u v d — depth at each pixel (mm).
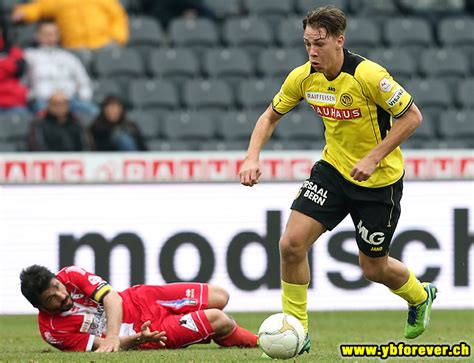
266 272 41844
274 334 23453
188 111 54812
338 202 24438
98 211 41781
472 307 42188
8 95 52375
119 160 41969
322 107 24062
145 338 26188
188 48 58875
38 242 41625
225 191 42031
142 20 60188
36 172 41812
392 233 24812
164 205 41875
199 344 28688
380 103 23391
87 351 26000
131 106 55031
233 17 62438
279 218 42031
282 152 42125
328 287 41625
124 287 41625
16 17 56375
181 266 41781
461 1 65938
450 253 42281
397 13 64312
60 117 47031
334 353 25297
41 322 26203
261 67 57625
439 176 42438
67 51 56406
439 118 55219
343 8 63312
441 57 59312
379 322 37250
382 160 24062
